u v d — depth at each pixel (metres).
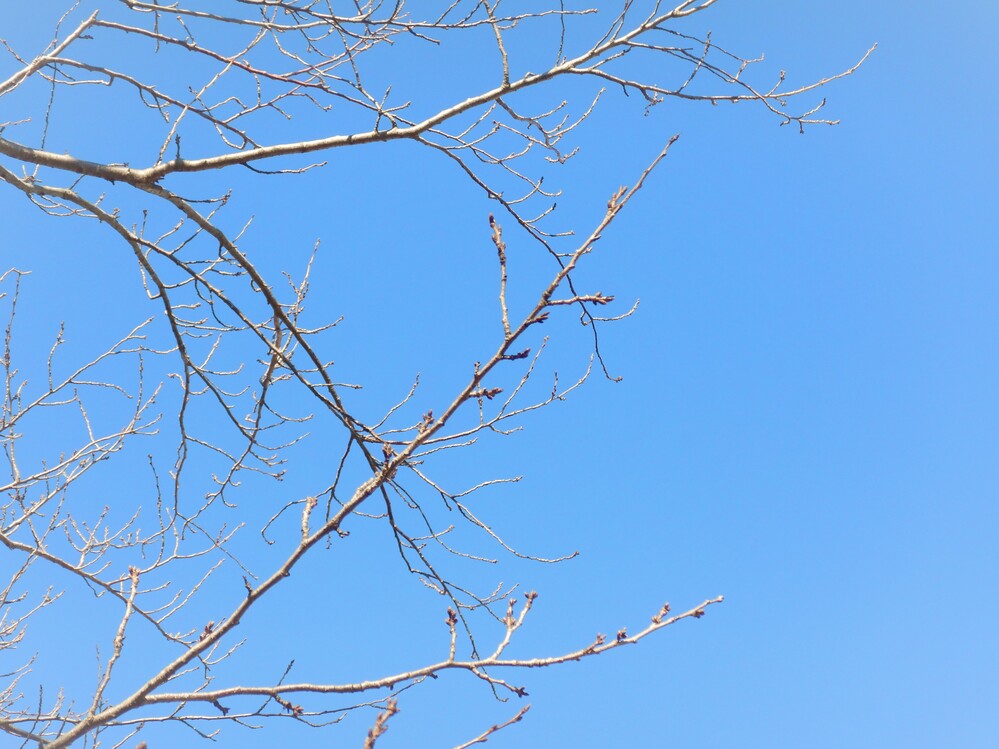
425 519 4.64
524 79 4.90
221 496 5.24
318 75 4.89
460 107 4.89
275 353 4.86
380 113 4.82
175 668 4.08
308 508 4.41
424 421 4.18
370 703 3.92
